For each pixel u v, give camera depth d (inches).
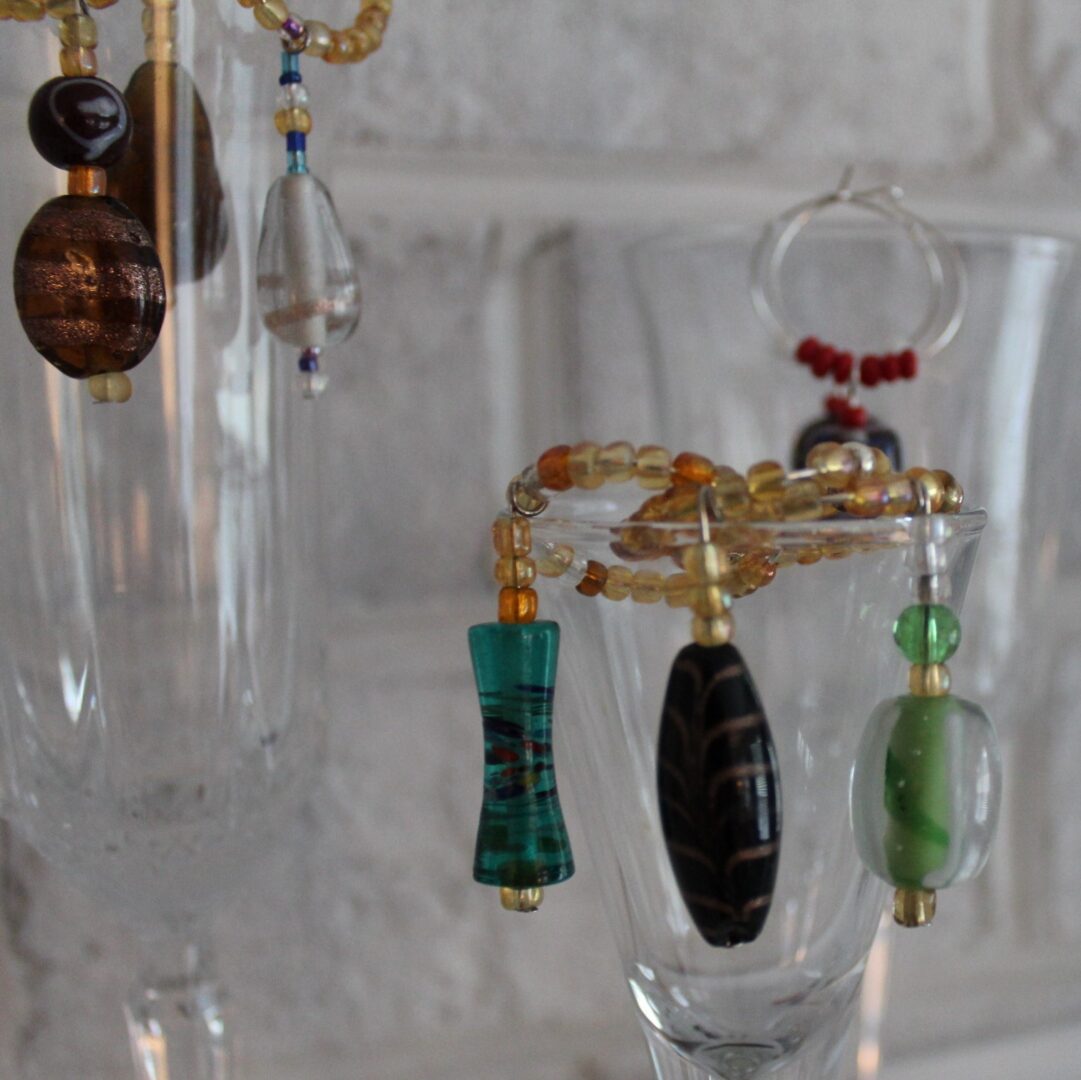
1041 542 14.8
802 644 10.6
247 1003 14.5
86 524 11.6
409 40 14.4
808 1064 11.2
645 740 10.7
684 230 14.5
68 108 10.4
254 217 11.7
